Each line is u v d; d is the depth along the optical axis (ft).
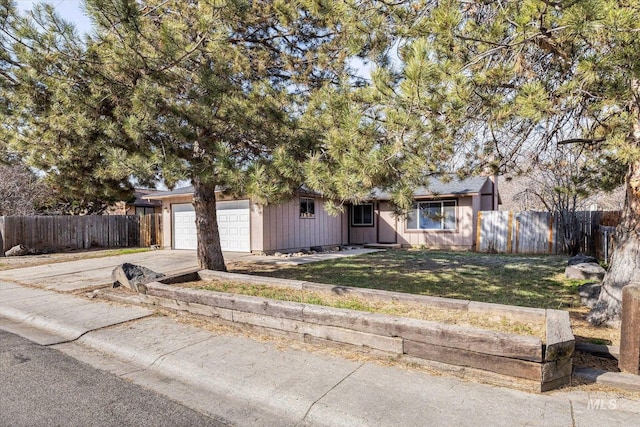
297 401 9.91
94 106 16.94
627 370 10.69
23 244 49.67
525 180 47.88
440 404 9.46
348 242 57.93
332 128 14.47
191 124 17.81
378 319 12.35
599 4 8.98
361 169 12.43
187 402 10.35
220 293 16.65
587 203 52.01
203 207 25.81
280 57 24.99
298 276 27.84
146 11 20.11
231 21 18.20
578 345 12.44
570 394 9.85
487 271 29.76
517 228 44.21
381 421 8.84
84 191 21.47
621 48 9.67
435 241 50.29
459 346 11.01
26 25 15.99
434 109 12.14
